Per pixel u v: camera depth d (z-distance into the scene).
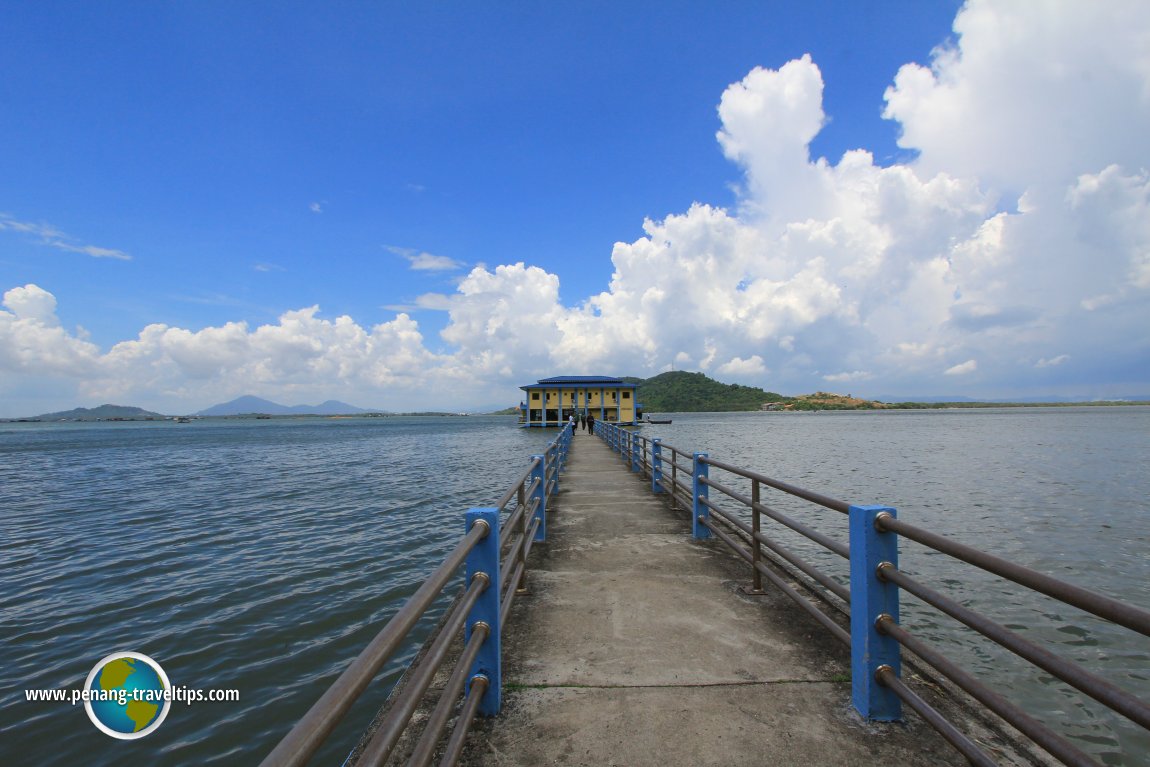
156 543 12.52
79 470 30.03
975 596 8.38
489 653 3.07
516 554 4.71
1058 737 1.78
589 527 7.79
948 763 2.64
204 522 14.83
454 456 35.47
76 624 7.83
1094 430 57.78
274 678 6.32
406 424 140.00
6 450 49.28
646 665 3.66
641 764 2.68
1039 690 5.82
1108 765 4.75
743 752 2.75
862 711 2.99
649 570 5.75
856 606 3.04
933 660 2.44
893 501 16.69
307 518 15.06
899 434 54.53
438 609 8.09
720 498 16.73
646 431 64.75
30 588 9.45
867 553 2.94
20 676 6.45
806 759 2.69
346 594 8.83
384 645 1.64
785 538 11.62
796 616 4.46
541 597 5.00
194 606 8.42
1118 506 15.62
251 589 9.16
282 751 1.19
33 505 18.20
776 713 3.07
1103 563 10.35
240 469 28.98
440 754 2.75
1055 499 16.83
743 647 3.91
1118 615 1.53
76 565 10.87
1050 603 8.07
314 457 36.31
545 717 3.07
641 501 9.87
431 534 12.94
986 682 5.99
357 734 5.23
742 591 5.08
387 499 18.12
